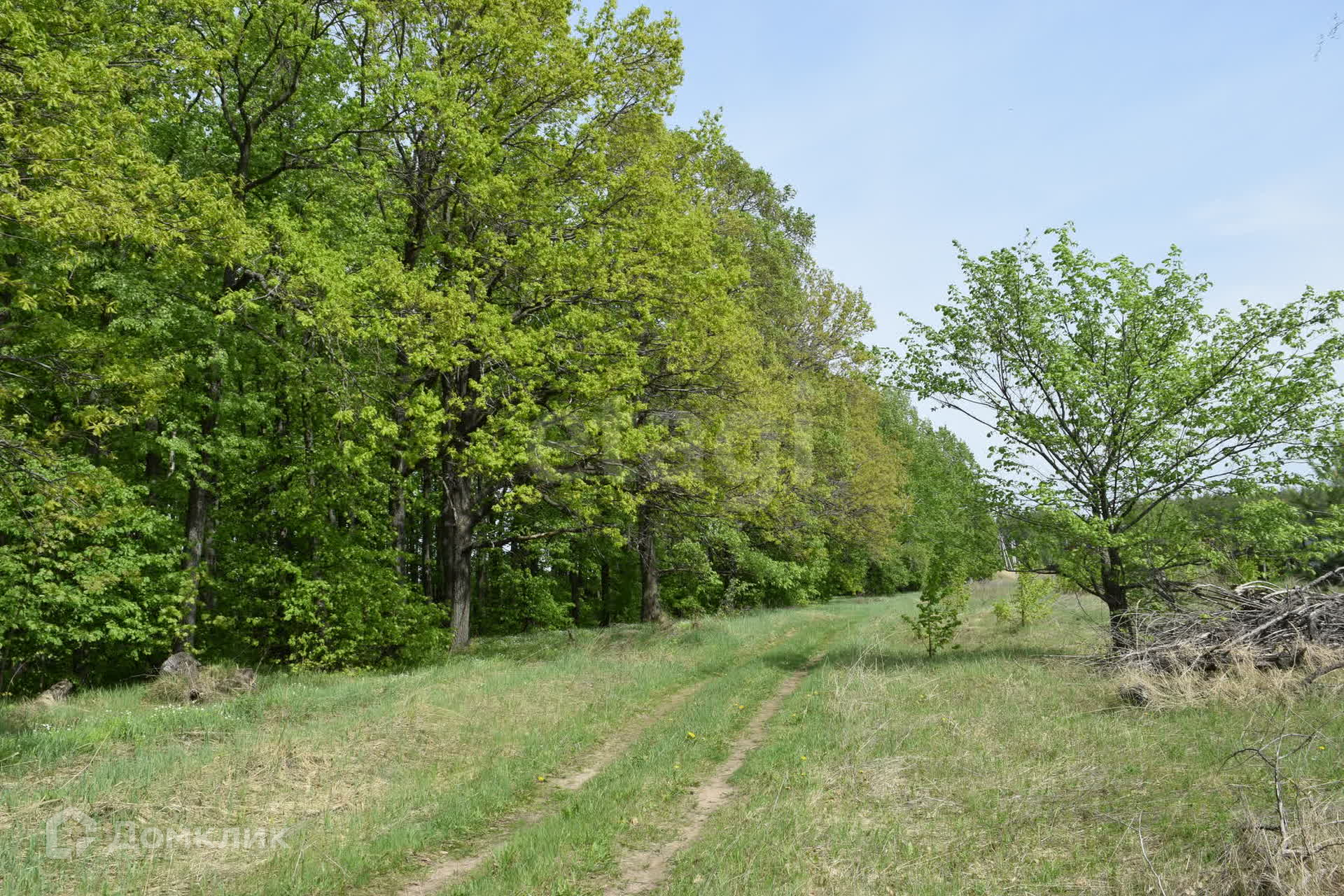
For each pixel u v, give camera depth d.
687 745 9.41
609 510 21.28
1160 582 13.29
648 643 18.70
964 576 15.80
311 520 15.66
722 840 6.02
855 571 42.88
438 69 15.86
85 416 10.25
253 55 14.96
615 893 5.39
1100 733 8.10
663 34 16.94
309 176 16.73
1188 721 8.30
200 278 13.79
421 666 15.80
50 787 7.30
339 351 14.39
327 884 5.55
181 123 15.24
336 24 15.86
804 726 9.72
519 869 5.78
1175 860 4.95
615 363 16.50
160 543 15.47
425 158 16.27
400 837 6.40
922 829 5.86
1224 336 13.59
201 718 10.12
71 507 10.10
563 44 16.23
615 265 16.70
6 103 8.70
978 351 15.16
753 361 19.44
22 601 13.45
